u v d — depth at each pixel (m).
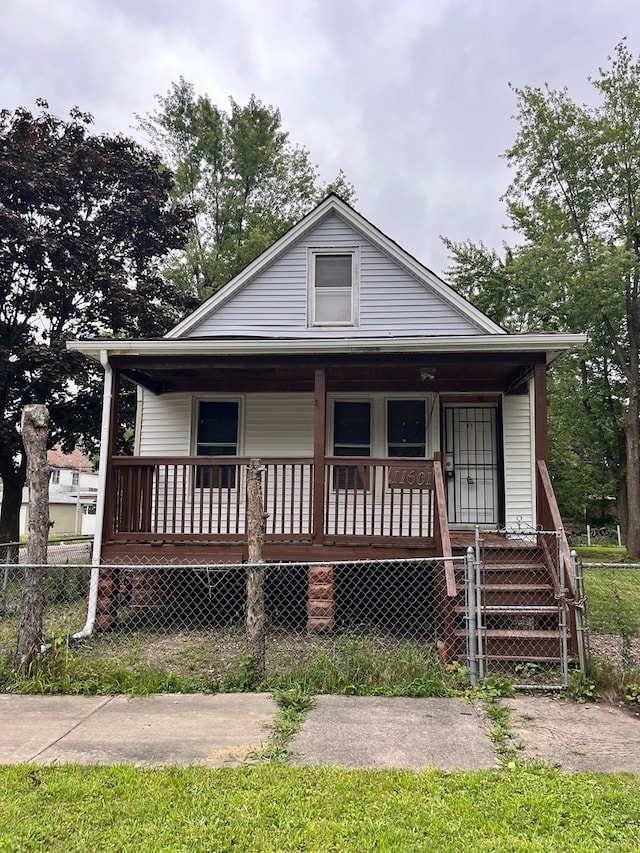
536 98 22.89
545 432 7.87
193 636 7.48
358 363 8.17
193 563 7.80
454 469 9.94
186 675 5.66
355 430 10.17
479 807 3.11
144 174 16.03
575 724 4.43
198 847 2.75
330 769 3.56
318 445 7.92
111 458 8.16
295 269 10.91
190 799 3.18
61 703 4.86
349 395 10.17
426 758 3.77
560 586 5.76
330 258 10.98
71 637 7.04
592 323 21.30
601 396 22.97
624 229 22.20
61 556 14.68
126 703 4.86
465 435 10.02
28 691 5.13
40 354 12.41
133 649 6.76
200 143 25.20
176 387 10.47
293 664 5.71
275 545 7.73
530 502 9.62
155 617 8.62
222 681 5.29
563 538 6.17
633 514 21.05
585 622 5.68
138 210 15.67
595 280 20.12
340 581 8.20
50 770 3.54
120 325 15.52
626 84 21.98
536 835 2.87
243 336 10.58
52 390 13.59
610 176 22.25
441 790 3.29
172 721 4.42
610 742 4.07
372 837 2.83
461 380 9.90
